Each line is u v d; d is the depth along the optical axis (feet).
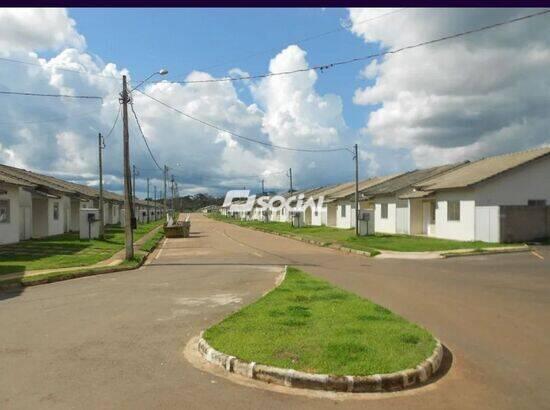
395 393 18.65
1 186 84.84
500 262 63.21
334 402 17.76
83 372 20.62
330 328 25.57
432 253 75.15
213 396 18.11
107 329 28.12
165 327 28.58
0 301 38.19
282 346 22.35
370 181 165.07
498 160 103.50
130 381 19.57
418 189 107.45
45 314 32.55
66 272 52.49
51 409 16.76
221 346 22.62
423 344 22.82
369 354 21.29
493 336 26.40
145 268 61.57
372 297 38.04
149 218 280.92
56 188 116.26
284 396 18.22
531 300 36.78
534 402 17.66
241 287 43.91
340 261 67.51
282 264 64.03
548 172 92.02
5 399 17.63
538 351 23.73
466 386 19.26
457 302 35.91
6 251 77.30
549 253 72.02
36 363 21.81
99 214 106.63
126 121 68.13
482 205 88.58
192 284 45.96
